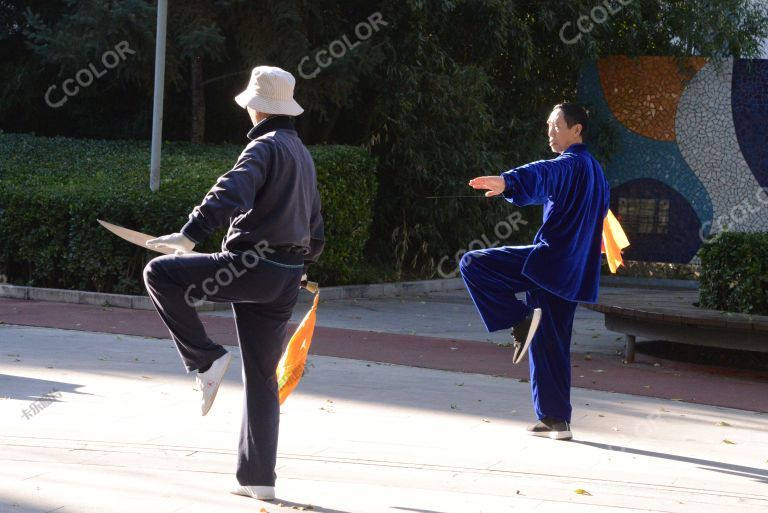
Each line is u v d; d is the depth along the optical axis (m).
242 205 6.15
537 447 8.68
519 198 8.45
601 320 18.86
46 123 26.94
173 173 19.12
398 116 22.55
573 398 11.14
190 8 21.25
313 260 7.16
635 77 26.53
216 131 26.28
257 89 6.68
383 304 19.47
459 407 10.20
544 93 26.75
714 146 26.08
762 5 26.44
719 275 13.52
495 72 25.73
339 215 19.73
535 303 9.03
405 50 22.45
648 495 7.34
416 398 10.56
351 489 7.13
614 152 26.64
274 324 6.68
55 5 24.72
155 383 10.62
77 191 17.64
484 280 8.72
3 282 18.23
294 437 8.61
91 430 8.48
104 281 17.52
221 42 20.77
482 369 12.62
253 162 6.29
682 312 13.15
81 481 6.96
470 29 23.61
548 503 6.99
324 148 20.27
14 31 25.59
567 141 9.10
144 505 6.48
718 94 26.00
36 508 6.31
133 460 7.61
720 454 8.78
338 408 9.88
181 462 7.62
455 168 23.53
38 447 7.86
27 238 17.83
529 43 24.22
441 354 13.61
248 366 6.71
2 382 10.32
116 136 26.50
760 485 7.77
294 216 6.54
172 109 25.78
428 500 6.93
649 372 13.15
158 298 6.46
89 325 14.66
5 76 25.36
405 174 23.45
